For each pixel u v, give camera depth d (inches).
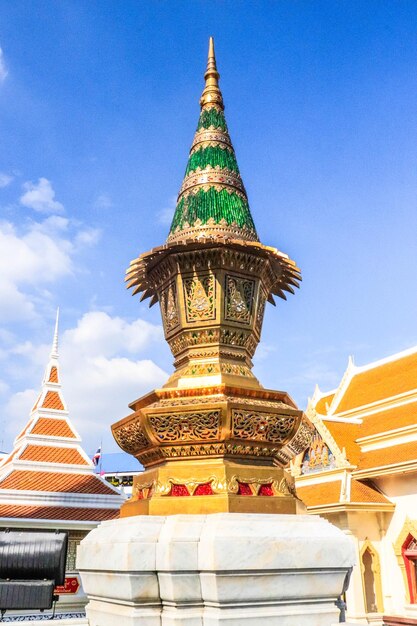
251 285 229.9
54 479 975.6
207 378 213.2
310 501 1154.0
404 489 1123.9
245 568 168.1
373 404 1327.5
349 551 187.2
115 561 178.4
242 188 247.8
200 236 227.1
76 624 228.4
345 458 1164.5
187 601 170.4
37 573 277.4
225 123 263.1
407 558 1095.6
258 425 197.5
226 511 182.5
